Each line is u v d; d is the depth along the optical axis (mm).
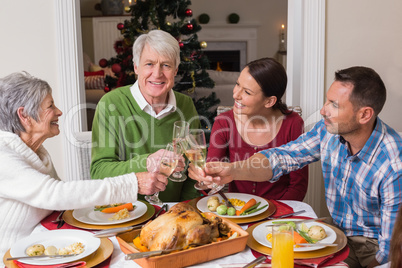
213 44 8398
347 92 1536
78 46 2688
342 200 1788
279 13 8281
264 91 1881
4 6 2605
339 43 2639
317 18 2582
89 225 1439
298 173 1917
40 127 1522
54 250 1217
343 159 1705
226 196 1701
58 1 2586
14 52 2656
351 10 2604
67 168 2727
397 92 2686
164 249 1128
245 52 8430
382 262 1549
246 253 1229
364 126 1580
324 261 1167
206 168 1577
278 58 8438
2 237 1467
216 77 5199
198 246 1154
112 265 1174
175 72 1949
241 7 8273
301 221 1413
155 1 4203
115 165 1827
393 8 2604
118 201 1454
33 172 1429
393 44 2641
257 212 1512
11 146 1477
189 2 4328
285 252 1076
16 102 1473
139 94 1964
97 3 7621
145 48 1867
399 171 1536
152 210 1575
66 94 2689
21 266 1146
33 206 1468
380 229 1637
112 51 7402
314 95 2664
